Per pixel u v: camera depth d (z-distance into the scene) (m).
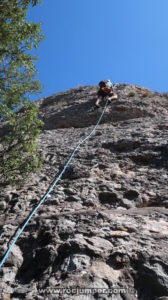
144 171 7.80
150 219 5.42
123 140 9.95
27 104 6.94
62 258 4.45
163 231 4.96
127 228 5.05
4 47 6.70
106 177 7.66
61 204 6.44
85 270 4.04
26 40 6.69
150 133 10.58
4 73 6.86
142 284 3.83
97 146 10.18
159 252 4.30
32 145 6.78
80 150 10.10
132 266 4.11
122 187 6.96
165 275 3.87
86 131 13.41
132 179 7.40
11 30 6.59
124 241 4.64
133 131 11.38
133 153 8.89
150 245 4.51
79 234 4.95
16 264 4.60
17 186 7.75
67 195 6.88
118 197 6.48
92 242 4.61
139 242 4.60
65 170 8.49
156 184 6.94
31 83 7.06
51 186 7.04
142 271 3.98
